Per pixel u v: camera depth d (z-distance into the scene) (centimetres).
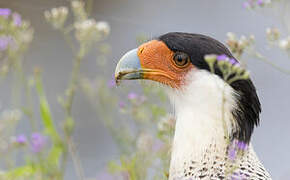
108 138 1566
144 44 925
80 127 1577
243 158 834
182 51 884
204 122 848
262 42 1861
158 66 905
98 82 1285
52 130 1162
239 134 840
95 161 1481
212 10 2058
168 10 2066
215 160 836
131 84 1296
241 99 839
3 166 1289
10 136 1212
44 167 1126
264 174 839
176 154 872
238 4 2061
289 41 1020
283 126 1605
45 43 1823
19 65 1201
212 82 850
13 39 1162
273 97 1689
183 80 880
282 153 1511
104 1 2009
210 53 862
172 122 1050
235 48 1008
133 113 1149
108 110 1265
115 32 1911
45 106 1169
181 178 856
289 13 1327
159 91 1128
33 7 1891
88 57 1722
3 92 1591
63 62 1770
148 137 1091
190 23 2027
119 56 1791
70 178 1398
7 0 1898
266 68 1736
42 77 1706
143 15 2022
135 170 1085
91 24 1182
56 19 1210
